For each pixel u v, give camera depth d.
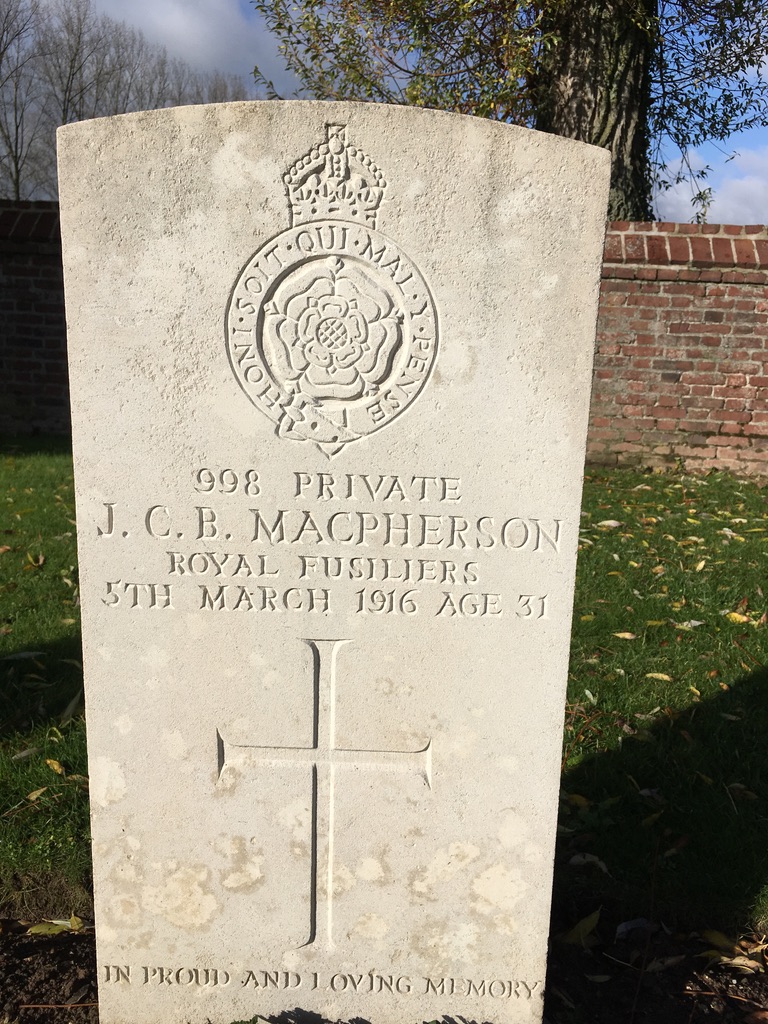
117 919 0.69
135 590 0.63
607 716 1.07
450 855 0.68
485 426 0.60
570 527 0.62
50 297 2.31
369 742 0.66
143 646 0.64
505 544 0.62
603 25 2.53
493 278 0.58
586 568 1.52
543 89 2.73
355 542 0.62
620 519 1.82
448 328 0.59
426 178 0.56
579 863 0.84
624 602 1.38
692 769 0.96
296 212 0.57
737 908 0.79
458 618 0.64
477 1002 0.71
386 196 0.56
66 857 0.83
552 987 0.73
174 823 0.68
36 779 0.93
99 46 7.85
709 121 3.02
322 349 0.59
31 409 2.38
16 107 7.59
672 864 0.83
